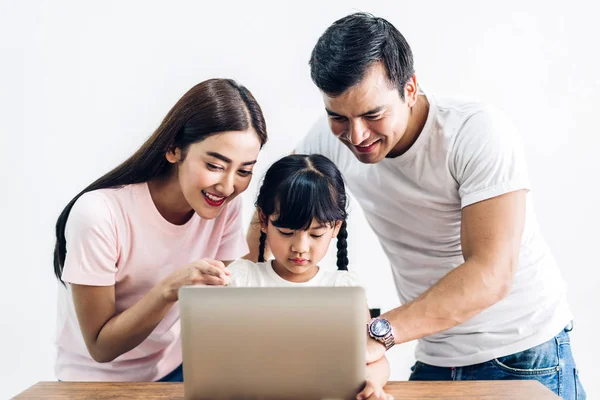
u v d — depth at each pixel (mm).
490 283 1584
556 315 1821
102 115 2990
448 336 1864
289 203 1718
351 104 1576
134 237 1769
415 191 1824
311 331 1322
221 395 1348
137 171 1752
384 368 1521
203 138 1650
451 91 2916
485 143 1671
